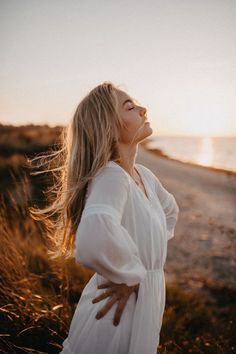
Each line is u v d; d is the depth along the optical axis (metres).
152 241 1.48
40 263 3.29
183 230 8.83
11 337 2.24
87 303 1.55
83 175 1.56
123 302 1.43
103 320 1.43
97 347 1.42
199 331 3.27
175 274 5.79
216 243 7.63
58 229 1.85
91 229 1.30
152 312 1.49
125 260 1.34
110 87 1.62
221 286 5.03
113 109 1.56
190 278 5.54
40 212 1.86
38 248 3.70
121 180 1.41
